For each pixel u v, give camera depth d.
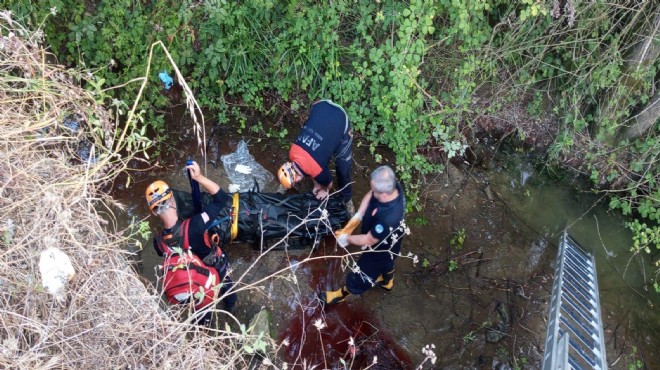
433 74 5.73
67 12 4.54
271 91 5.83
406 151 5.27
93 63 4.58
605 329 5.12
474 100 5.93
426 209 5.59
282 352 4.37
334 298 4.59
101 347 2.49
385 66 4.96
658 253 5.75
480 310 4.97
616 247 5.76
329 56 5.29
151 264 4.53
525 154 6.18
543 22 5.48
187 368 2.52
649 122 5.60
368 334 4.64
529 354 4.77
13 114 2.85
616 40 5.13
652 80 5.39
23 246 2.49
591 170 6.09
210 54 4.93
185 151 5.33
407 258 5.18
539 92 6.00
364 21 4.97
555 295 4.16
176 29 4.65
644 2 4.85
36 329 2.39
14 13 3.95
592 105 5.94
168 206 3.71
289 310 4.61
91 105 3.38
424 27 4.46
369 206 4.08
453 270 5.20
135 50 4.73
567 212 5.93
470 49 5.30
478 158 6.11
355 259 4.95
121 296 2.62
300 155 4.30
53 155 3.26
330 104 4.44
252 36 5.30
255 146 5.57
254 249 4.83
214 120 5.58
